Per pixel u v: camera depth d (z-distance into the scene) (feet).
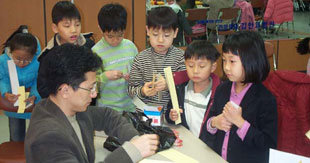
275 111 4.66
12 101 7.08
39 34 12.07
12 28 11.79
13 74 7.20
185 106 6.02
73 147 3.43
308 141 5.71
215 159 4.73
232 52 4.51
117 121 4.73
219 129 4.95
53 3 11.89
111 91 7.20
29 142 3.34
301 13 15.48
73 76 3.45
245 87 4.84
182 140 5.35
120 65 7.32
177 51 6.77
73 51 3.53
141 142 3.82
